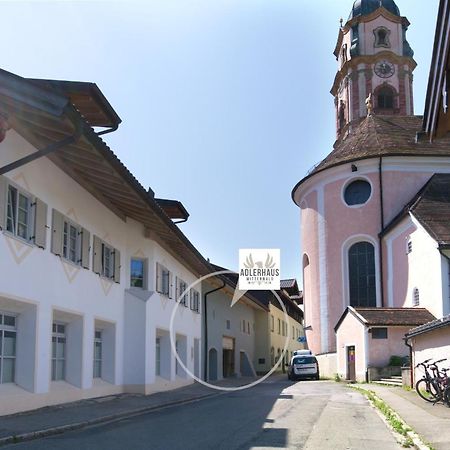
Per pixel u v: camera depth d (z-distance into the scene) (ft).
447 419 41.78
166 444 31.89
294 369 118.11
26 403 44.78
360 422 42.47
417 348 71.82
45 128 42.09
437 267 94.22
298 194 144.66
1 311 44.04
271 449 30.45
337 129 176.45
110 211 64.64
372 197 125.59
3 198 41.42
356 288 125.80
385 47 168.55
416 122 142.31
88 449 29.94
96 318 60.29
